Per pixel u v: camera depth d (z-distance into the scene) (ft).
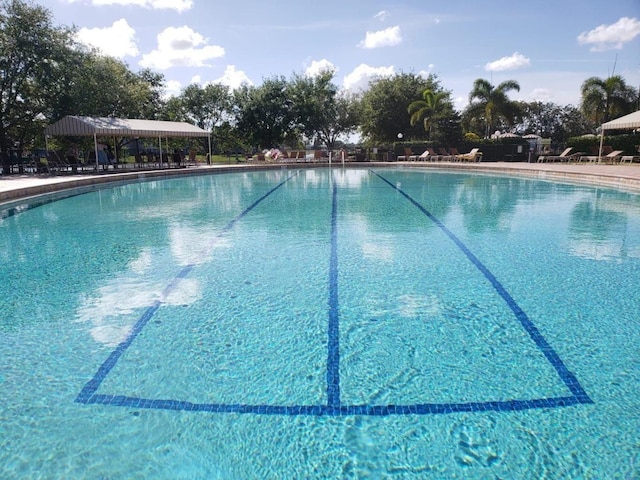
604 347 9.77
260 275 14.97
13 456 6.58
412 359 9.34
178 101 112.27
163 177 56.34
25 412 7.61
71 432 7.10
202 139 115.24
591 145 81.71
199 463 6.44
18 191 33.27
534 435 6.96
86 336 10.48
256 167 72.38
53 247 19.07
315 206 30.83
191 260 16.85
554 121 171.42
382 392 8.16
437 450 6.66
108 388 8.31
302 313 11.77
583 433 6.98
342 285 13.92
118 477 6.18
